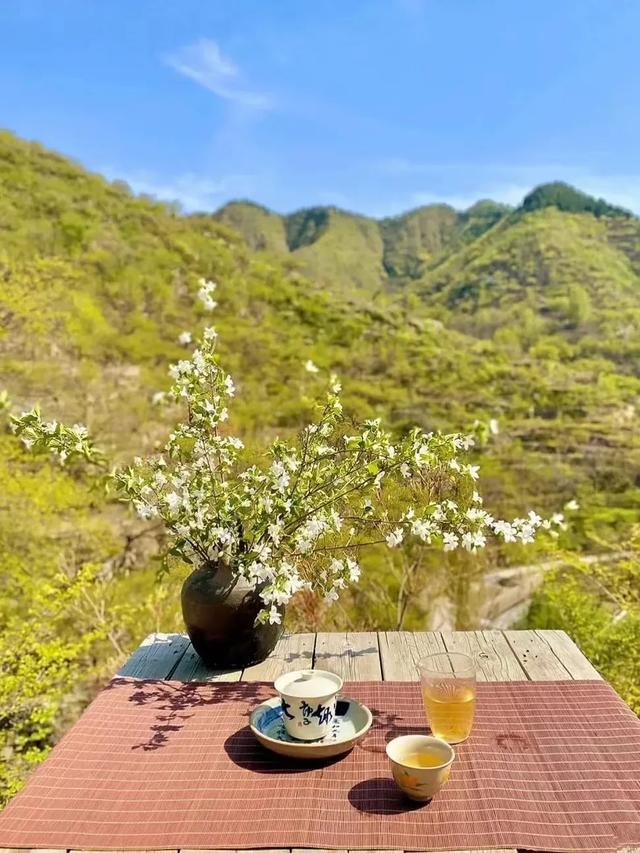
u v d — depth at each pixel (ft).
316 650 6.62
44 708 20.04
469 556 18.44
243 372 75.36
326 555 6.40
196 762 4.47
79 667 25.12
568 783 4.14
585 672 5.95
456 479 7.53
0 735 18.80
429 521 5.86
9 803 4.04
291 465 5.86
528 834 3.66
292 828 3.74
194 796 4.08
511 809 3.88
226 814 3.89
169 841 3.67
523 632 7.07
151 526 36.22
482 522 5.89
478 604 19.25
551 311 172.14
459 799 3.98
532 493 52.85
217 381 6.42
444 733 4.62
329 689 4.58
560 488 64.39
